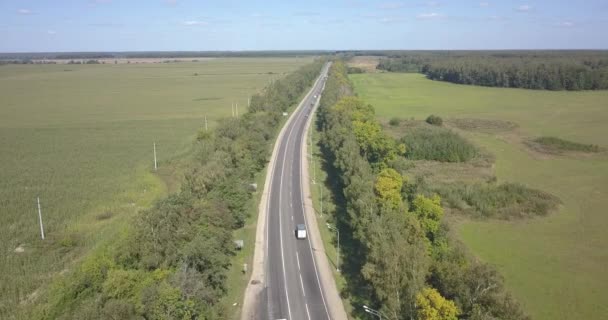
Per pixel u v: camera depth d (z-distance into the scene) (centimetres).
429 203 8744
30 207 10888
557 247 9556
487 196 11988
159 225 7719
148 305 5931
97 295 6544
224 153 12562
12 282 7812
